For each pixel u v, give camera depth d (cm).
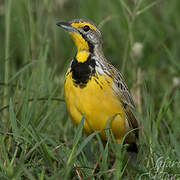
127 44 1352
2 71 1459
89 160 1076
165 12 1723
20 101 1127
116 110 1044
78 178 978
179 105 1284
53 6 1648
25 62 1340
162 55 1584
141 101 1317
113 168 1009
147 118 1097
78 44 1080
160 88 1391
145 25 1667
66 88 1041
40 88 1224
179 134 1143
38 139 980
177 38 1652
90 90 1016
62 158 959
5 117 1209
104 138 1089
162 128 1198
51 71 1374
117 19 1681
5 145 1038
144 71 1441
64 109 1238
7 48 1339
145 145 1083
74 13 1769
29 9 1382
